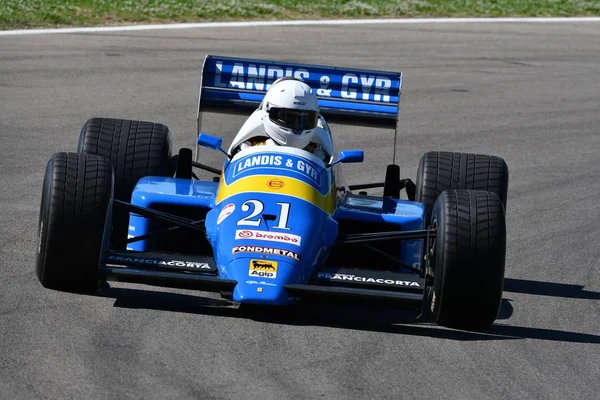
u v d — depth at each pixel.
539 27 95.06
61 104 56.34
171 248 31.66
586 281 34.25
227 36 78.62
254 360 23.94
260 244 26.80
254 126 31.88
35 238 33.50
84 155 27.95
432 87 68.62
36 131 50.44
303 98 31.27
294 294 25.80
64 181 26.97
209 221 28.67
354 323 27.50
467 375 24.20
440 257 26.75
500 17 98.00
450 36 87.00
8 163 44.19
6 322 25.23
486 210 27.11
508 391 23.42
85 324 25.53
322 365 24.02
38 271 27.30
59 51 69.19
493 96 67.56
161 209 31.19
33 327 25.05
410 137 55.62
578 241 39.22
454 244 26.58
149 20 82.44
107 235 27.42
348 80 37.19
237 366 23.50
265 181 28.91
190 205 30.17
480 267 26.47
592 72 77.94
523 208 43.84
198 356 23.94
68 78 62.38
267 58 71.31
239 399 21.67
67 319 25.80
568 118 63.44
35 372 22.36
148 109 57.06
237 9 88.62
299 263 26.58
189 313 26.98
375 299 25.72
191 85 63.31
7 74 62.00
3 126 50.78
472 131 58.22
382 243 31.41
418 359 25.00
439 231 27.02
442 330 27.50
